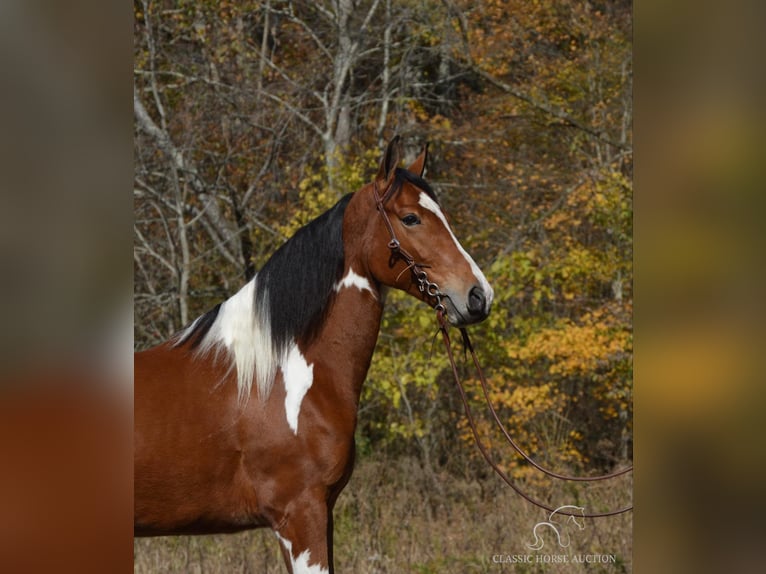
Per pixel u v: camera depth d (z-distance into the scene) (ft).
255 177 34.37
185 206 32.96
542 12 34.73
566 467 28.81
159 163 33.58
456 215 34.27
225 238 33.63
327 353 12.44
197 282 34.22
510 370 29.17
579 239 32.48
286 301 12.44
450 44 33.60
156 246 33.94
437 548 20.03
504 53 33.94
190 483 11.80
